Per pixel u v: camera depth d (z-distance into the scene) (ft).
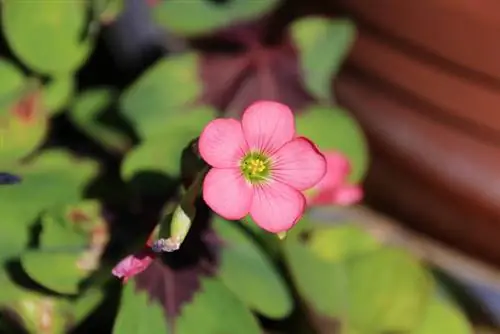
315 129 1.36
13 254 1.29
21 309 1.30
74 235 1.29
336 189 1.36
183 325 1.25
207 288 1.27
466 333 1.39
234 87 1.38
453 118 1.37
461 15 1.32
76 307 1.30
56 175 1.34
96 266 1.27
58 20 1.34
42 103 1.34
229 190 1.15
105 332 1.33
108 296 1.30
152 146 1.30
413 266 1.37
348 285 1.36
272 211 1.15
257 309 1.28
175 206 1.21
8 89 1.35
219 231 1.31
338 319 1.33
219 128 1.15
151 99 1.36
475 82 1.34
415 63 1.37
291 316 1.37
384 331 1.35
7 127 1.32
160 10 1.38
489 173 1.38
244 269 1.30
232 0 1.39
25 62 1.34
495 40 1.31
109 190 1.35
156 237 1.20
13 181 1.32
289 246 1.33
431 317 1.39
